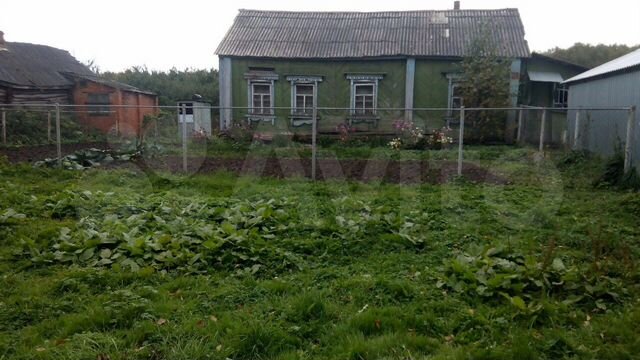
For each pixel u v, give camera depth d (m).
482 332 3.40
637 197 7.05
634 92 9.48
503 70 14.70
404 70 16.00
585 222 6.18
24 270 4.55
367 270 4.60
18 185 8.02
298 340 3.30
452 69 15.73
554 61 16.91
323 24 17.97
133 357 3.07
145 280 4.29
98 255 4.80
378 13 18.38
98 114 17.59
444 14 17.80
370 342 3.26
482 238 5.55
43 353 3.10
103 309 3.64
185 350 3.13
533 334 3.35
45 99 16.92
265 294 4.02
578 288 4.02
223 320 3.53
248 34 17.30
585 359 3.10
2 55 17.03
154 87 23.44
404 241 5.29
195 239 5.12
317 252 5.04
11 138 13.66
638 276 4.38
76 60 21.84
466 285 4.08
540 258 4.70
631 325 3.51
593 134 11.76
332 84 16.45
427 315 3.62
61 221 6.13
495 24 16.66
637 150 8.95
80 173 9.45
